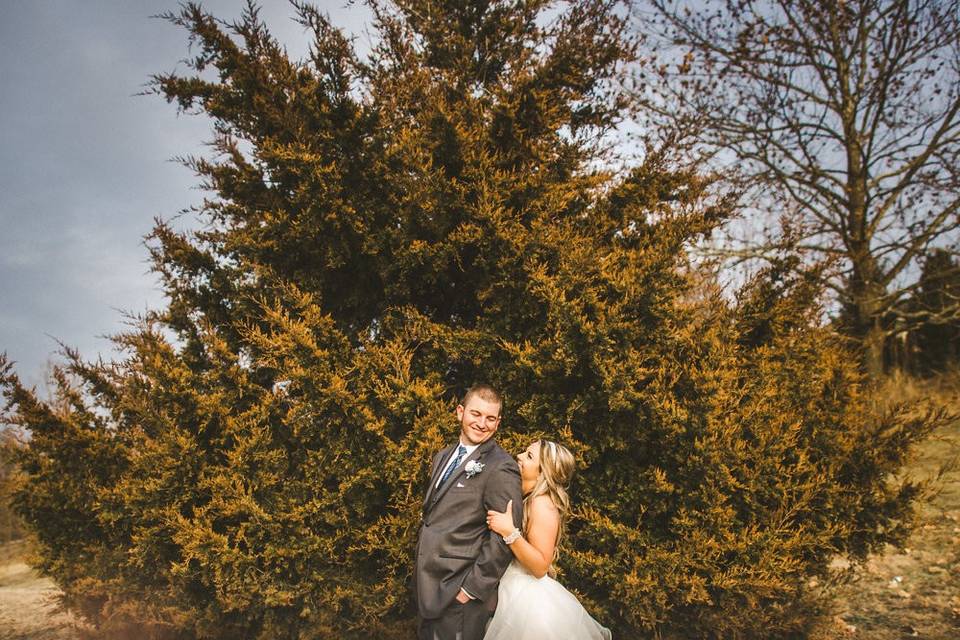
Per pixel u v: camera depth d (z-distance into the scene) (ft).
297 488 14.79
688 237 16.61
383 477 14.37
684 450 14.46
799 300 17.93
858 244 46.57
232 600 13.99
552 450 11.88
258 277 17.04
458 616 10.96
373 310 18.43
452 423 14.47
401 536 14.06
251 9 16.34
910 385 46.06
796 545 14.76
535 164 17.61
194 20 16.26
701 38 46.42
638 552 14.44
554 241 15.56
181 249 17.69
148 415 15.78
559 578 14.80
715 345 14.79
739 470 14.65
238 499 14.02
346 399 14.12
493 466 11.48
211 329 17.03
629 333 14.38
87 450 16.79
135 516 15.26
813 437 16.47
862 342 20.36
